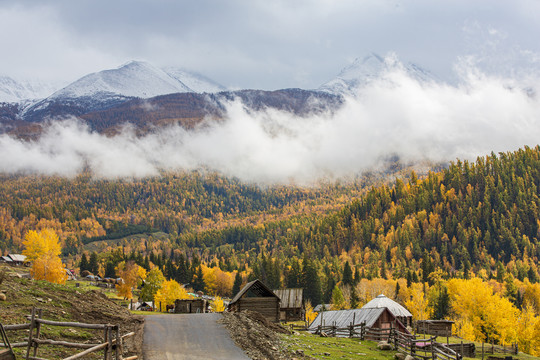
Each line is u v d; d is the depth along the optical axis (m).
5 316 28.52
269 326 44.56
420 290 138.12
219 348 31.62
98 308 37.78
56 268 94.50
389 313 61.38
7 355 20.12
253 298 61.94
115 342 23.33
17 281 36.75
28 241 94.06
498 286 186.38
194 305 67.88
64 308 34.38
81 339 28.70
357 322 59.88
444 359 34.09
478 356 60.97
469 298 99.25
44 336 27.17
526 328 95.25
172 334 34.81
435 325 75.69
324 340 44.44
